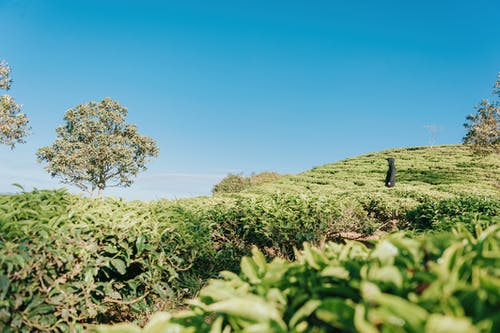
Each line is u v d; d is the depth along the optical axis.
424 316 1.01
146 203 4.89
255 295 1.42
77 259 3.37
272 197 6.28
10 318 2.93
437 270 1.19
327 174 29.61
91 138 38.56
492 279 1.12
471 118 25.75
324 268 1.52
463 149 32.66
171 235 4.00
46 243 3.12
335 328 1.24
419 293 1.24
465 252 1.44
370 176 27.27
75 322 3.32
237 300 1.24
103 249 3.55
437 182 23.09
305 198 6.04
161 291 3.81
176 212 4.54
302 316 1.31
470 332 0.96
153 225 3.91
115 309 4.12
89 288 3.43
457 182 22.38
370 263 1.45
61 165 37.06
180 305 4.22
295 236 5.56
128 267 3.95
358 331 1.10
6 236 3.03
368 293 1.12
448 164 27.88
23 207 3.53
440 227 4.25
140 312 3.91
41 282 3.12
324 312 1.16
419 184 22.86
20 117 28.39
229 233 5.64
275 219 5.54
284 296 1.44
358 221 6.29
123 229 3.59
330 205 6.00
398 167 28.75
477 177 23.27
